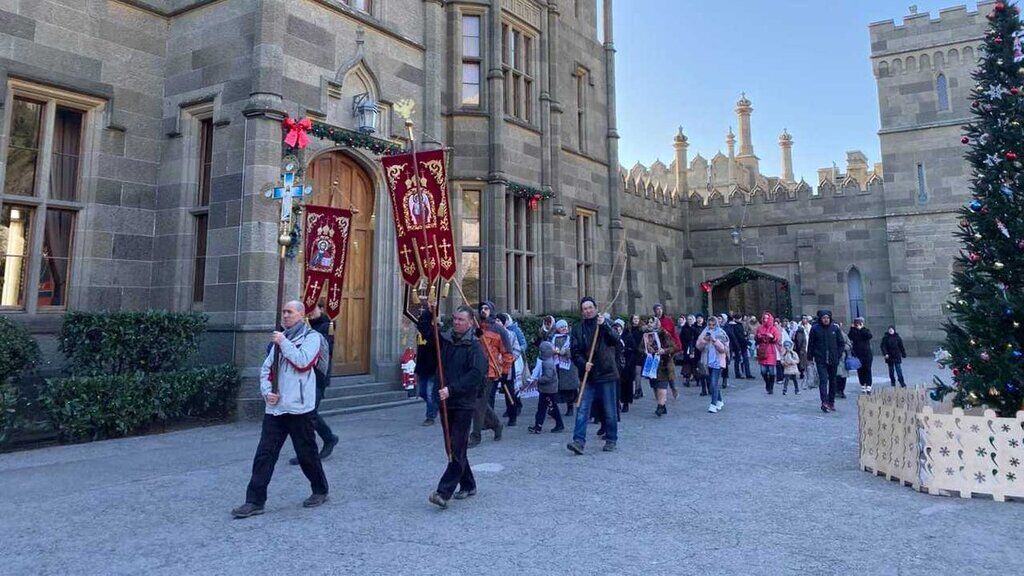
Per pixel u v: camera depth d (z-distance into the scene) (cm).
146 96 1126
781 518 504
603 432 867
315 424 710
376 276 1247
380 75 1254
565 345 943
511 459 733
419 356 941
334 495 573
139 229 1107
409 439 842
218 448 785
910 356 2603
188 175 1106
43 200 992
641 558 416
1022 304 611
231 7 1081
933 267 2609
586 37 2064
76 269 1027
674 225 2995
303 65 1088
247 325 977
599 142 2083
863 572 392
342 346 1191
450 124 1523
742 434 897
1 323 765
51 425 783
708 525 486
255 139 1009
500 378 870
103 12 1073
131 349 873
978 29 2609
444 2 1548
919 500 557
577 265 1930
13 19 957
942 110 2669
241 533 468
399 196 625
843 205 2814
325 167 1166
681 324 1716
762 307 3769
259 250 995
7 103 947
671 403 1267
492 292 1491
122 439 837
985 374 639
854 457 739
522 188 1617
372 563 408
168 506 536
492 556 420
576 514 514
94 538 456
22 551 429
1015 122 662
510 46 1667
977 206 677
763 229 2953
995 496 554
